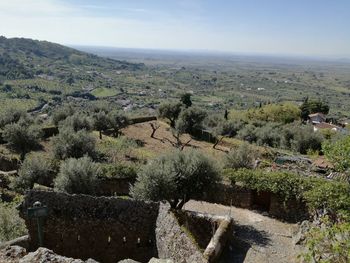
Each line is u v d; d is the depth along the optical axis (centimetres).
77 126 4722
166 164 1997
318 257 862
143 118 6462
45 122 5962
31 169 2650
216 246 1533
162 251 1566
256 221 2070
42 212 1366
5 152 3644
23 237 1606
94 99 18425
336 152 1306
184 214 1662
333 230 761
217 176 2031
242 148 3019
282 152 4566
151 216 1686
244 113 11069
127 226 1672
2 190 2552
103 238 1677
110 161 3316
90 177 2233
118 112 5534
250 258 1631
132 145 4400
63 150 3153
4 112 4891
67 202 1681
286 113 10438
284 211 2114
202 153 2092
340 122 11181
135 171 2503
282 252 1700
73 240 1673
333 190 1716
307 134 5066
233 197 2302
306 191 1989
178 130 5219
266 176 2214
